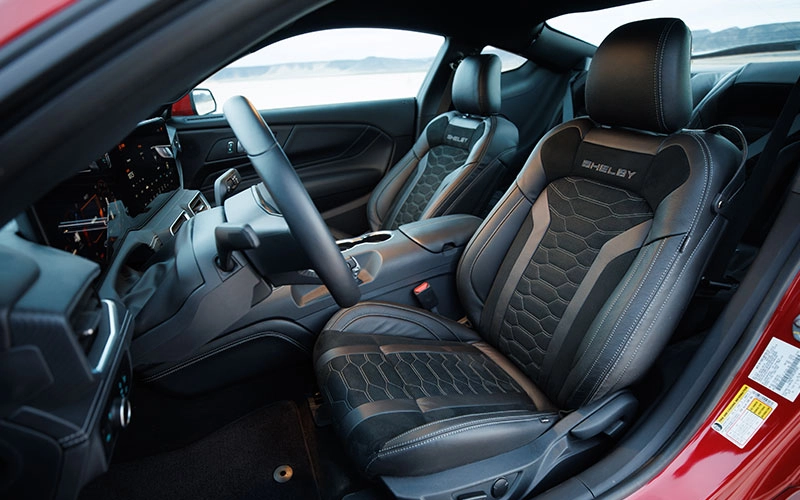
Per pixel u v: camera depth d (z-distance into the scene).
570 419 1.20
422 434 1.06
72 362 0.42
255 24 0.44
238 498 1.46
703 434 1.06
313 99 2.71
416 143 2.76
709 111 2.14
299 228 0.93
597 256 1.30
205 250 1.23
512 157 2.44
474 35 2.79
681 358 1.39
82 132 0.38
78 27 0.37
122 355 0.53
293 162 2.73
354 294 1.02
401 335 1.56
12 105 0.35
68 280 0.45
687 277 1.11
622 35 1.27
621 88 1.28
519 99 3.21
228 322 1.27
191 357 1.36
